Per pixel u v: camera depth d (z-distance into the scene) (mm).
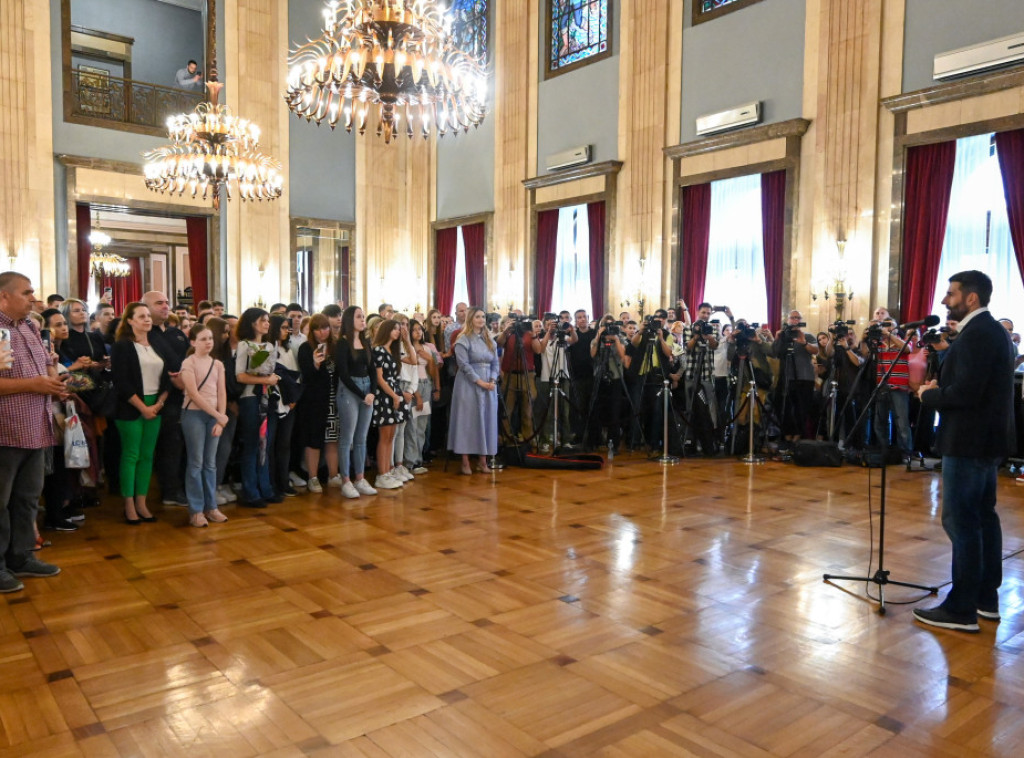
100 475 5684
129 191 13484
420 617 3381
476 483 6410
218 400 4949
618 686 2723
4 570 3719
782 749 2307
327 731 2400
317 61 6922
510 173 14477
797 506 5590
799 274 10156
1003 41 8133
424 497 5836
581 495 5949
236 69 14617
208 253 14438
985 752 2295
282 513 5285
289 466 6152
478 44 15281
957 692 2695
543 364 8141
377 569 4055
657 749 2301
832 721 2480
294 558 4238
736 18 10875
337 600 3588
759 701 2617
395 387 6082
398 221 16859
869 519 5145
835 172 9727
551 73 13727
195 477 4898
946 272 8930
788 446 8086
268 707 2559
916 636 3205
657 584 3832
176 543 4523
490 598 3623
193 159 10172
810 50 10023
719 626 3293
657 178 11883
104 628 3242
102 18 16922
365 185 16328
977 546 3246
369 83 6820
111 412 4848
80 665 2883
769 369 7926
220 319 5211
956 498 3266
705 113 11297
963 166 8742
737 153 10805
